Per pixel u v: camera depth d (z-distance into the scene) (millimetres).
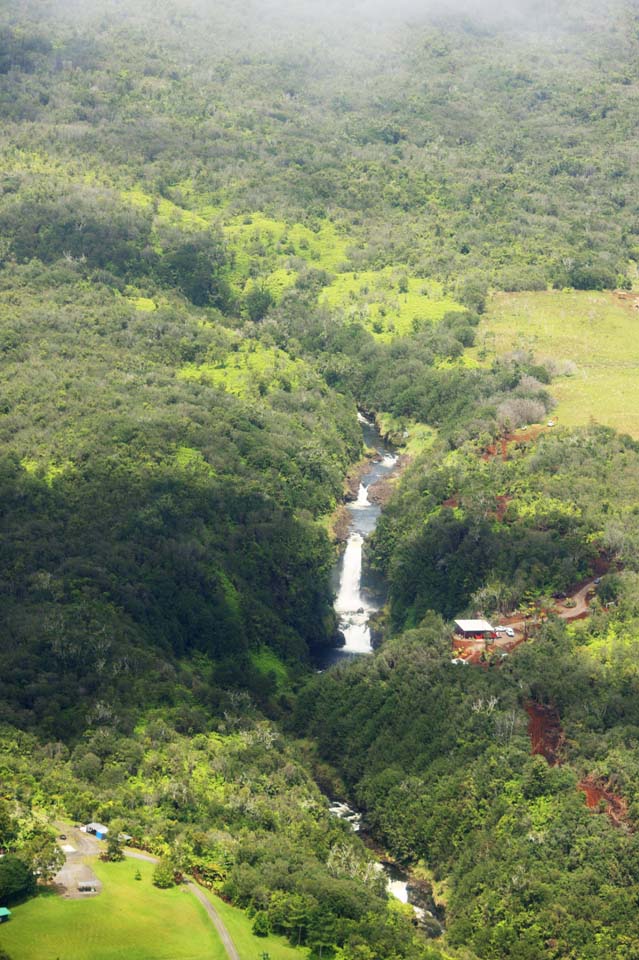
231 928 166500
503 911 189250
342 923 172125
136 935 159875
